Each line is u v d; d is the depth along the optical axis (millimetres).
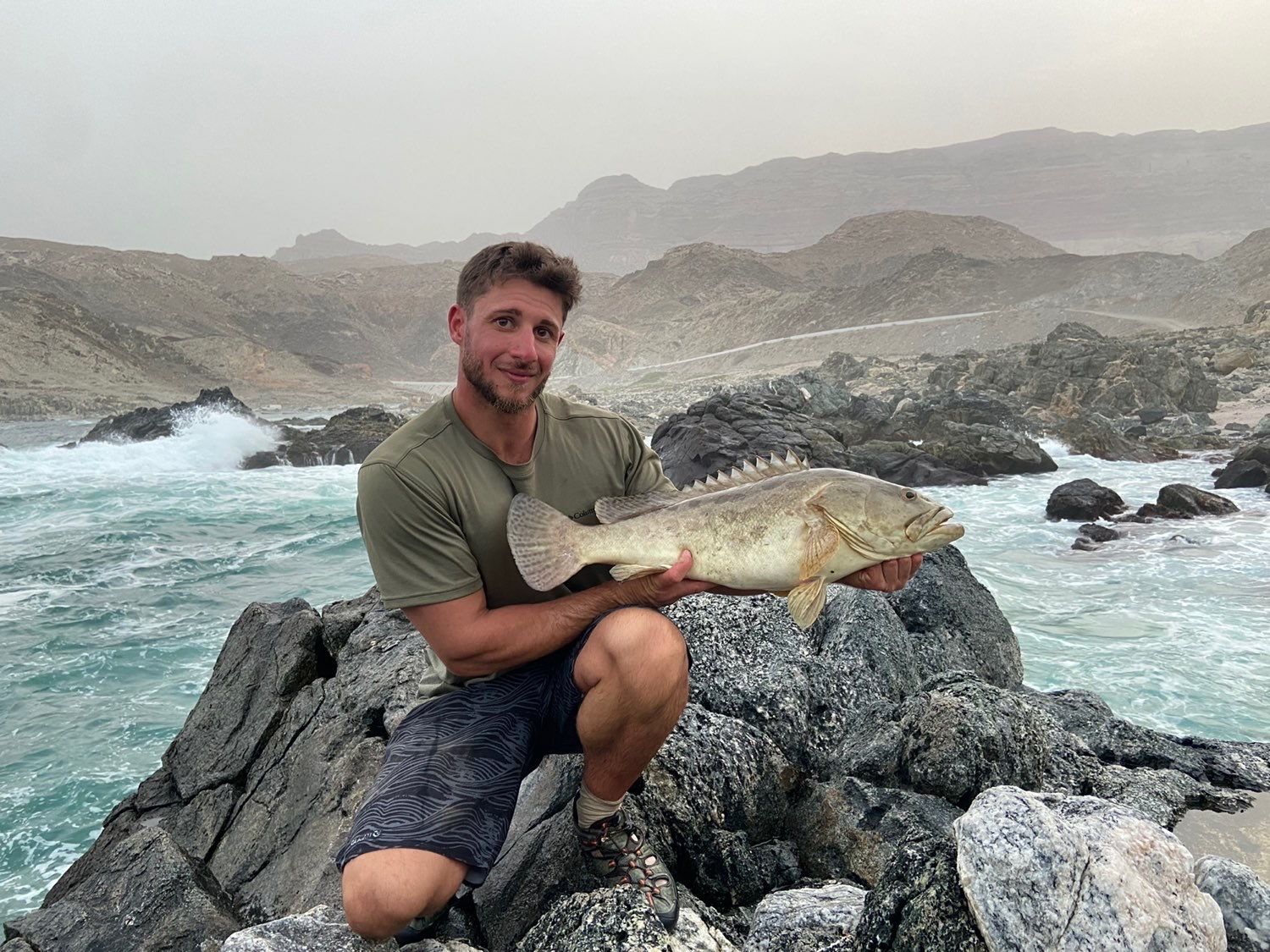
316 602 14602
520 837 3549
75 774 8305
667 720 2711
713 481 2996
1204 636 10406
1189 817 4297
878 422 34312
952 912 2441
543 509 2721
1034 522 19703
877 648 4852
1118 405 42906
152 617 13609
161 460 35156
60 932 4062
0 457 36281
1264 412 42906
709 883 3580
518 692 2861
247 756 5176
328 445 36906
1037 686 8797
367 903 2449
